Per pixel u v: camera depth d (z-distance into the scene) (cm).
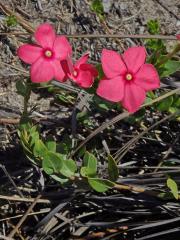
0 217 54
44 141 53
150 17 67
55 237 52
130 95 44
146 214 52
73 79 45
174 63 49
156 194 49
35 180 54
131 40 64
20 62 62
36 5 67
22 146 52
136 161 55
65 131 58
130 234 53
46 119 58
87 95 56
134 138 51
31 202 54
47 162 47
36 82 45
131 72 45
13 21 61
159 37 49
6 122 56
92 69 45
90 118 57
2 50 63
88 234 52
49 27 45
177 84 56
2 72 61
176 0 68
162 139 57
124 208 52
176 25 66
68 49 45
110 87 44
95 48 64
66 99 59
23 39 63
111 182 45
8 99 60
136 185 51
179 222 52
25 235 53
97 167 53
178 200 52
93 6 62
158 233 50
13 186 54
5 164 55
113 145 57
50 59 45
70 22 66
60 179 48
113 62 44
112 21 66
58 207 51
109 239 52
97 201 53
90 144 56
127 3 67
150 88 45
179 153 55
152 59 49
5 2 66
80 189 50
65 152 50
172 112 51
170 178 48
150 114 58
